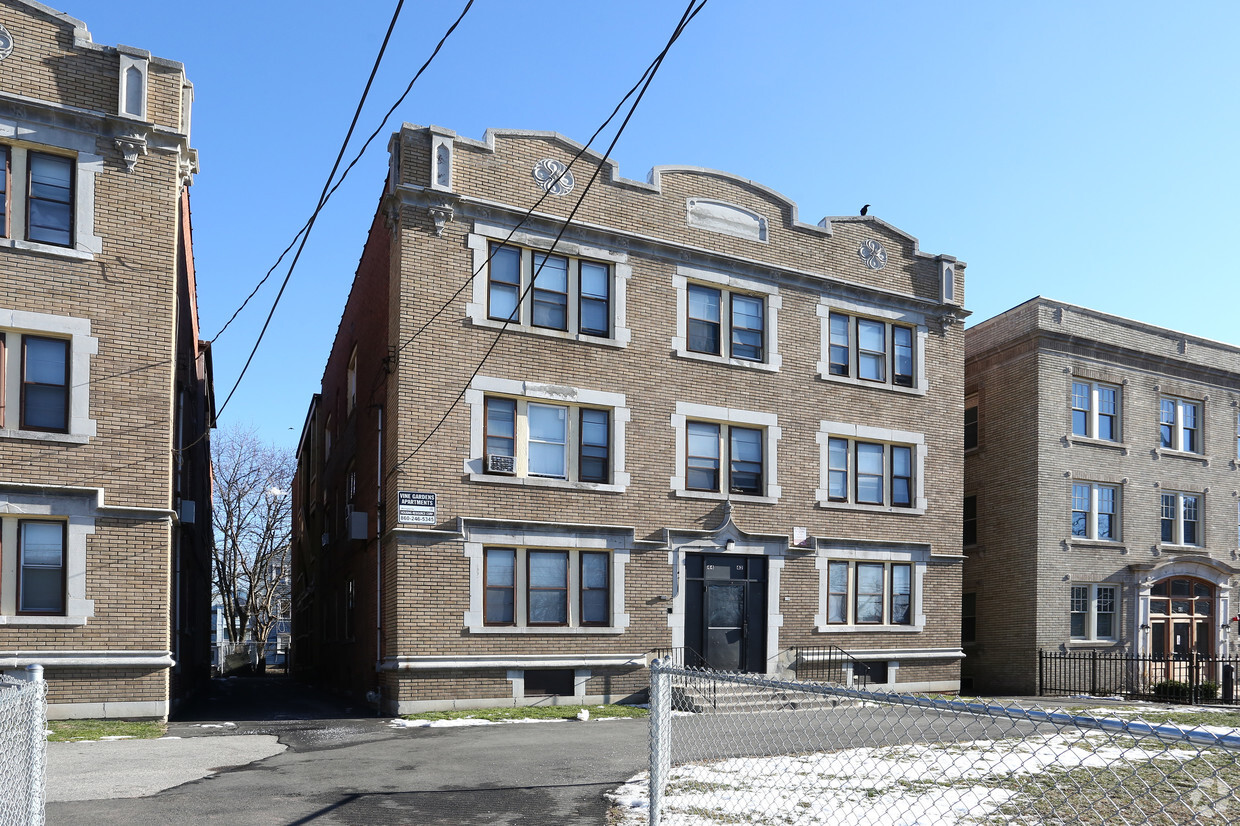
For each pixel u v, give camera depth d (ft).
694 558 69.77
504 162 65.51
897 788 30.55
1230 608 97.35
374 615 68.08
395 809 30.73
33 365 51.75
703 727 47.14
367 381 75.92
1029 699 75.00
